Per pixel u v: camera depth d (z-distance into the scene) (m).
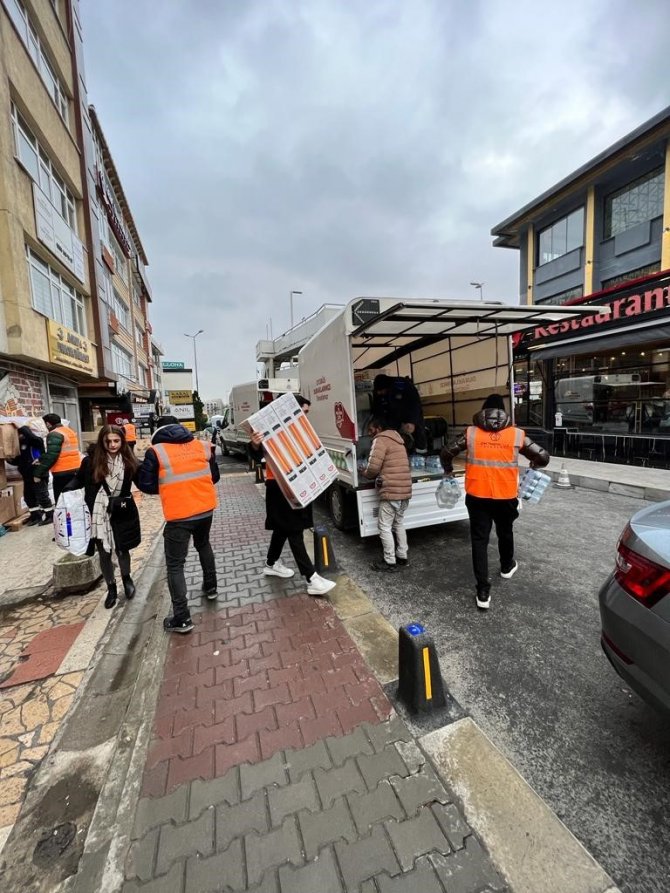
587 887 1.47
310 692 2.50
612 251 17.14
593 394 10.75
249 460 12.84
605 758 2.05
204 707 2.41
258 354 18.48
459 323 4.85
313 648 2.95
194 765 2.01
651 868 1.56
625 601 1.96
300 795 1.83
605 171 16.58
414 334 5.54
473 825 1.69
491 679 2.64
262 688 2.55
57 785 2.04
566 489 7.89
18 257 7.13
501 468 3.44
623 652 1.95
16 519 6.34
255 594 3.85
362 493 4.71
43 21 9.13
